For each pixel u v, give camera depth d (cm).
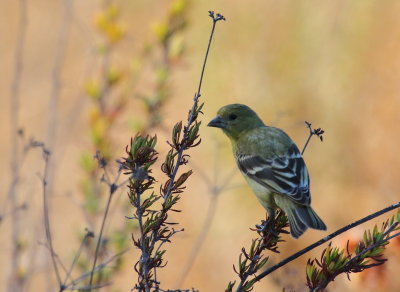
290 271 807
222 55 1750
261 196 870
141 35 1848
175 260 1459
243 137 938
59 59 1146
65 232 1352
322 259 590
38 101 1734
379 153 1587
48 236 770
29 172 1381
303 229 773
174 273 1445
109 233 936
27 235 1069
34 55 1875
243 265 602
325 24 1747
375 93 1658
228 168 1534
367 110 1645
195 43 1764
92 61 1260
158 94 1041
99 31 1092
